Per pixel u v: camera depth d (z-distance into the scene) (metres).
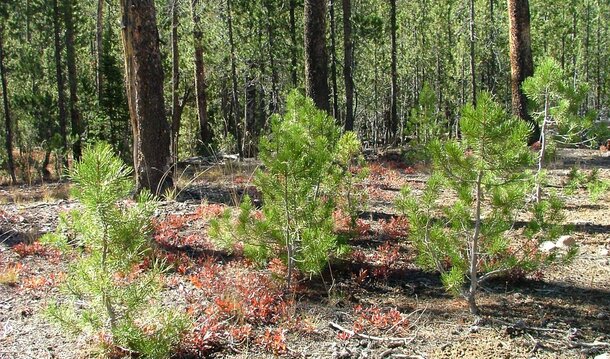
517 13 13.53
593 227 7.40
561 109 7.37
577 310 5.09
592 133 7.83
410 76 38.19
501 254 5.73
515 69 13.70
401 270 6.08
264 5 22.53
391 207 8.80
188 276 5.88
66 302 5.27
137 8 8.76
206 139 20.53
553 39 34.66
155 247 6.40
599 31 43.09
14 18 26.44
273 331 4.68
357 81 33.69
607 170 11.16
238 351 4.43
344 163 7.04
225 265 6.25
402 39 33.78
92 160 3.85
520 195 4.73
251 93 26.75
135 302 4.08
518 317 4.97
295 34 24.17
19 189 15.16
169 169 9.28
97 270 4.00
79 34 28.03
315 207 5.68
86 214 3.96
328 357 4.36
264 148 5.63
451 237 5.11
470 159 4.64
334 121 6.77
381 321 4.80
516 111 13.72
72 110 23.33
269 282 5.55
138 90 8.96
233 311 4.91
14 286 5.75
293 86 22.22
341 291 5.57
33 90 27.36
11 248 6.88
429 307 5.26
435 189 5.14
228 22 21.05
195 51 20.06
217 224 5.74
